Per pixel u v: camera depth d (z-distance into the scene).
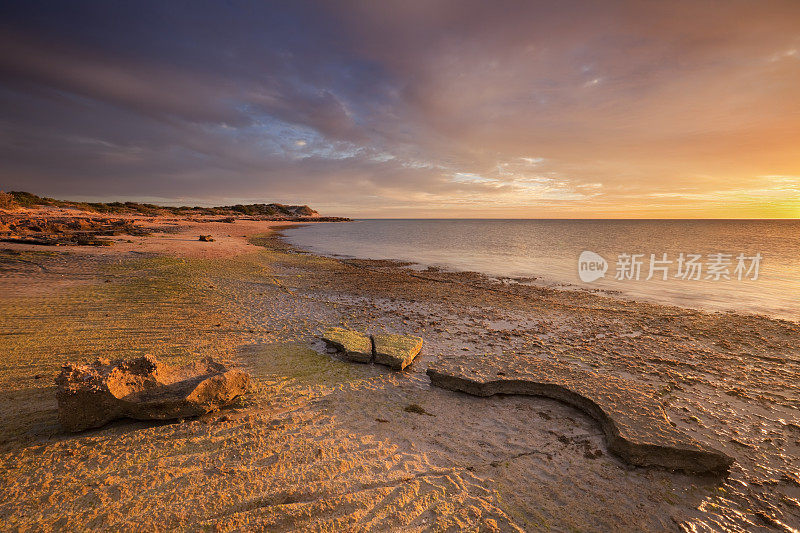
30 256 16.83
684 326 10.33
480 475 3.96
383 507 3.35
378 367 6.89
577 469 4.16
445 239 46.91
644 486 3.93
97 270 14.81
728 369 7.36
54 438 4.12
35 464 3.64
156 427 4.47
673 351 8.34
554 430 4.96
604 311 12.01
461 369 6.28
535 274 19.62
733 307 12.77
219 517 3.09
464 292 14.84
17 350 6.58
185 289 12.44
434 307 12.30
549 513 3.46
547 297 14.12
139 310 9.64
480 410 5.45
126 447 4.02
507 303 13.04
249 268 18.34
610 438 4.61
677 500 3.76
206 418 4.74
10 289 11.02
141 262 17.34
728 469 4.21
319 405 5.30
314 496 3.42
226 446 4.13
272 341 8.05
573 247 34.38
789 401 6.02
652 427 4.59
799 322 10.89
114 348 6.95
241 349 7.42
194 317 9.38
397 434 4.67
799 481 4.11
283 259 23.39
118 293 11.26
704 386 6.58
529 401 5.75
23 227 28.84
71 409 4.20
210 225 60.78
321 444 4.29
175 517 3.06
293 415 4.96
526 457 4.34
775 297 14.29
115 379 4.61
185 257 20.39
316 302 12.20
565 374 6.17
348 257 26.97
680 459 4.20
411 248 34.44
